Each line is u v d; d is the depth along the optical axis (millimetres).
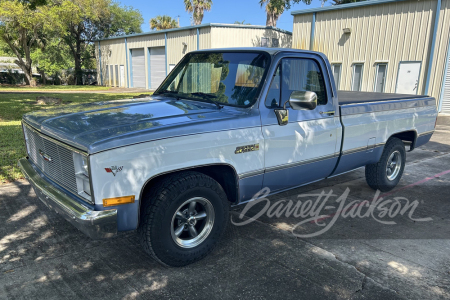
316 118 4020
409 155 8273
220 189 3299
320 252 3641
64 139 2857
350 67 17875
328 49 18625
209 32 25984
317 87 4059
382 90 16844
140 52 34281
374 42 16797
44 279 3045
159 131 2877
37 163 3596
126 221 2801
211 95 3854
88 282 3020
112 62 38312
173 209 2998
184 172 3107
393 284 3107
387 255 3615
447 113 15344
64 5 33781
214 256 3514
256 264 3379
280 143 3660
